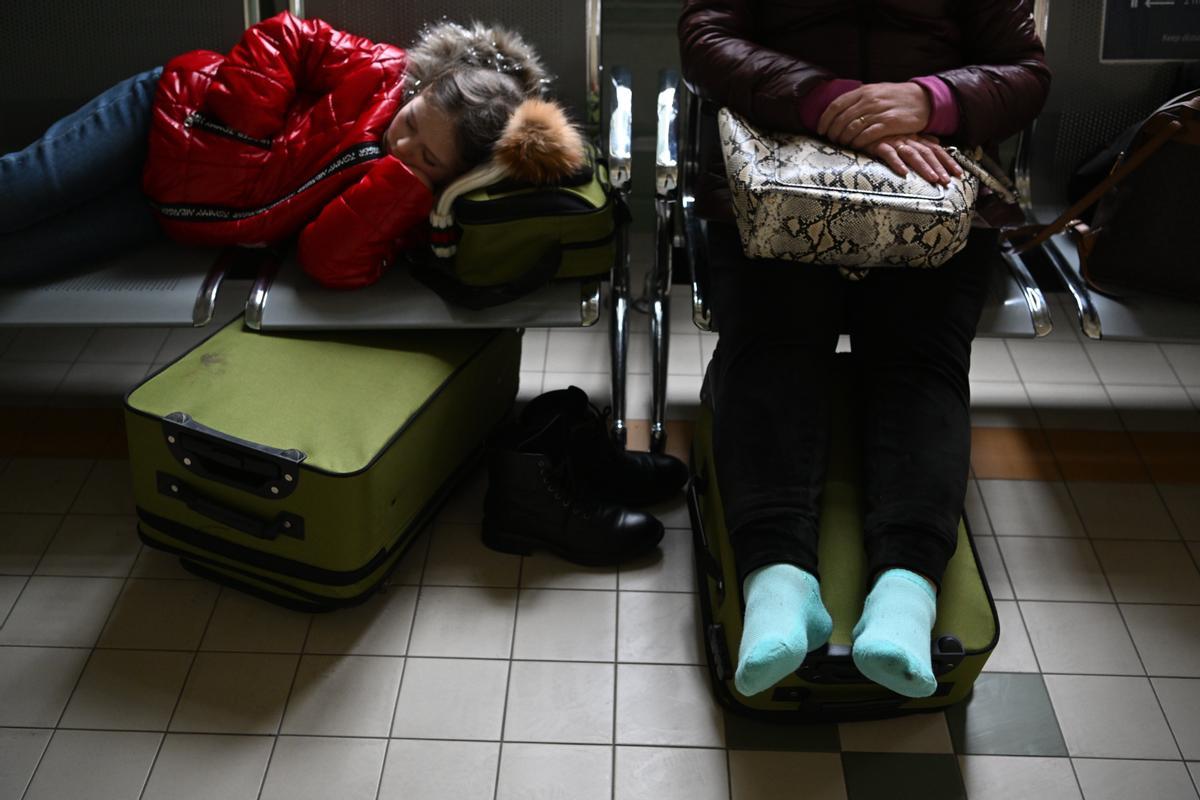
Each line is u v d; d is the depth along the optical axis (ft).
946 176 5.78
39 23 7.64
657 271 7.17
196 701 5.81
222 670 5.98
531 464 6.27
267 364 6.33
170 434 5.87
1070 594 6.56
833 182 5.68
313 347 6.48
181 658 6.04
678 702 5.89
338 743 5.62
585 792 5.44
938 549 5.40
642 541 6.59
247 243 6.81
